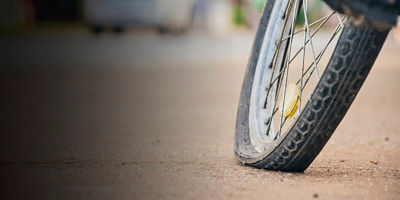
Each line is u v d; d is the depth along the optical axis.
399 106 9.31
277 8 5.00
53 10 46.12
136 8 30.88
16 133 7.26
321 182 4.37
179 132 7.15
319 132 4.24
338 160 5.34
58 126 7.79
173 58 19.31
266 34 5.03
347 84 4.07
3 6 37.19
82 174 4.67
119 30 32.59
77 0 46.22
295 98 4.53
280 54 4.93
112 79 13.90
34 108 9.67
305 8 4.52
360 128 7.28
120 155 5.58
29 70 16.09
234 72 15.24
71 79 14.02
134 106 9.69
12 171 4.86
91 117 8.58
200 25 37.53
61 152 5.84
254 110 5.00
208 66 16.81
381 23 3.57
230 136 6.84
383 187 4.29
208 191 4.10
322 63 16.17
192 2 36.53
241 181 4.36
